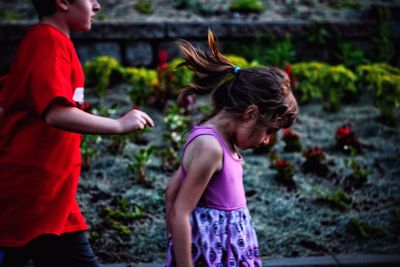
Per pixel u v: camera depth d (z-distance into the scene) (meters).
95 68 5.89
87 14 2.38
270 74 2.23
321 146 5.01
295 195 4.27
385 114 5.44
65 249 2.41
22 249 2.32
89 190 4.19
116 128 2.21
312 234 3.86
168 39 6.52
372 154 4.87
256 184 4.38
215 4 7.33
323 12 7.18
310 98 5.99
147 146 4.89
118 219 3.89
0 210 2.30
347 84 5.75
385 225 3.97
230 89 2.23
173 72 5.66
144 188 4.24
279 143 5.08
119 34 6.46
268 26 6.60
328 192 4.32
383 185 4.43
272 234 3.83
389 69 5.90
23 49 2.28
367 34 6.71
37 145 2.30
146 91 5.69
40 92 2.14
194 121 5.07
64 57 2.26
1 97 2.33
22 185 2.29
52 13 2.35
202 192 2.12
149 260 3.55
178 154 4.71
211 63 2.31
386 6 6.87
